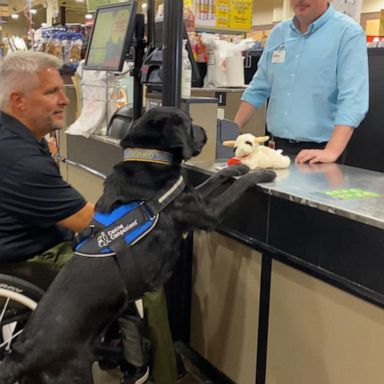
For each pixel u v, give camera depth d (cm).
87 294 151
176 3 203
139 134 171
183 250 222
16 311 169
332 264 152
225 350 207
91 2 330
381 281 137
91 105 301
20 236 180
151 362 214
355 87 222
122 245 156
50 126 186
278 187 171
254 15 874
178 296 230
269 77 262
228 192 177
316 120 245
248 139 199
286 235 167
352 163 320
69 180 346
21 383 143
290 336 171
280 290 173
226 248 199
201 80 299
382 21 377
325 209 149
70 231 196
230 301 200
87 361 149
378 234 137
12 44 433
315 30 237
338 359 154
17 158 171
